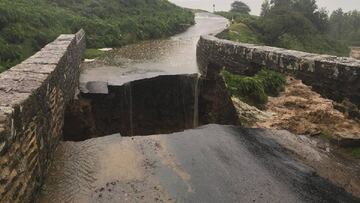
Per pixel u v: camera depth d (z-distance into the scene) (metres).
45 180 5.48
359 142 6.56
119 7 31.67
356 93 6.94
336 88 7.36
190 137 6.95
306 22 38.50
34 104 4.86
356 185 5.40
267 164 5.89
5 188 3.67
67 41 10.42
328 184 5.39
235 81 8.57
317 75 7.78
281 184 5.33
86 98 10.80
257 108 7.93
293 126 7.29
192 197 5.04
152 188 5.27
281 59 8.78
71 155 6.35
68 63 9.06
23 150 4.32
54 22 19.78
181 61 17.22
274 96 8.33
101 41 21.98
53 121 6.35
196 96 12.20
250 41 28.19
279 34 34.81
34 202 4.81
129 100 12.03
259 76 8.77
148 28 27.41
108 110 11.45
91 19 25.33
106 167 5.89
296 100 7.80
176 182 5.41
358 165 5.99
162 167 5.85
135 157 6.20
